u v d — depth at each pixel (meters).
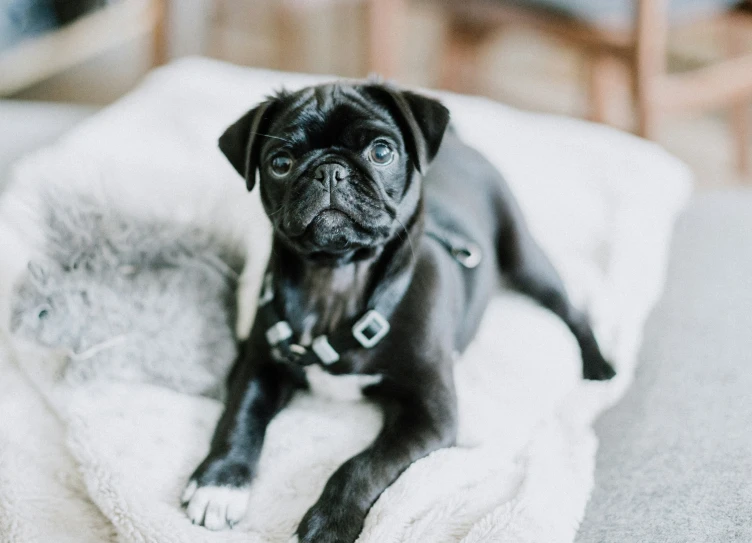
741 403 0.78
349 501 0.70
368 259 0.75
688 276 0.93
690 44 1.84
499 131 1.07
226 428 0.75
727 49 1.70
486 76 1.85
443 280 0.78
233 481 0.72
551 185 1.00
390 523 0.69
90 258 0.78
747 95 1.39
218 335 0.80
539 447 0.75
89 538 0.72
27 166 0.96
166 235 0.80
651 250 0.93
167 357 0.77
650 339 0.87
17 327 0.75
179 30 1.38
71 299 0.76
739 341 0.84
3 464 0.73
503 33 1.92
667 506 0.71
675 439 0.76
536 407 0.79
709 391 0.80
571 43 1.25
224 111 1.08
